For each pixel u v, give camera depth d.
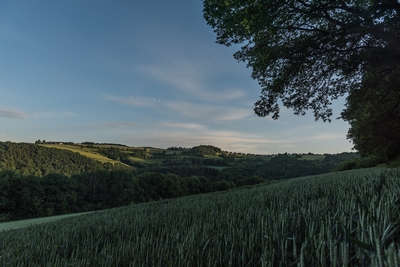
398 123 14.33
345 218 2.23
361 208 2.41
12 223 29.36
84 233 5.36
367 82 12.05
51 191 51.56
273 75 12.20
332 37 10.36
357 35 9.98
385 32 8.76
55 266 3.20
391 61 9.02
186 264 2.25
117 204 58.97
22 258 3.96
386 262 1.20
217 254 2.27
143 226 4.82
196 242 2.79
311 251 1.80
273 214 3.38
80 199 56.56
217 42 12.10
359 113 15.71
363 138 17.98
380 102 13.51
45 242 4.95
